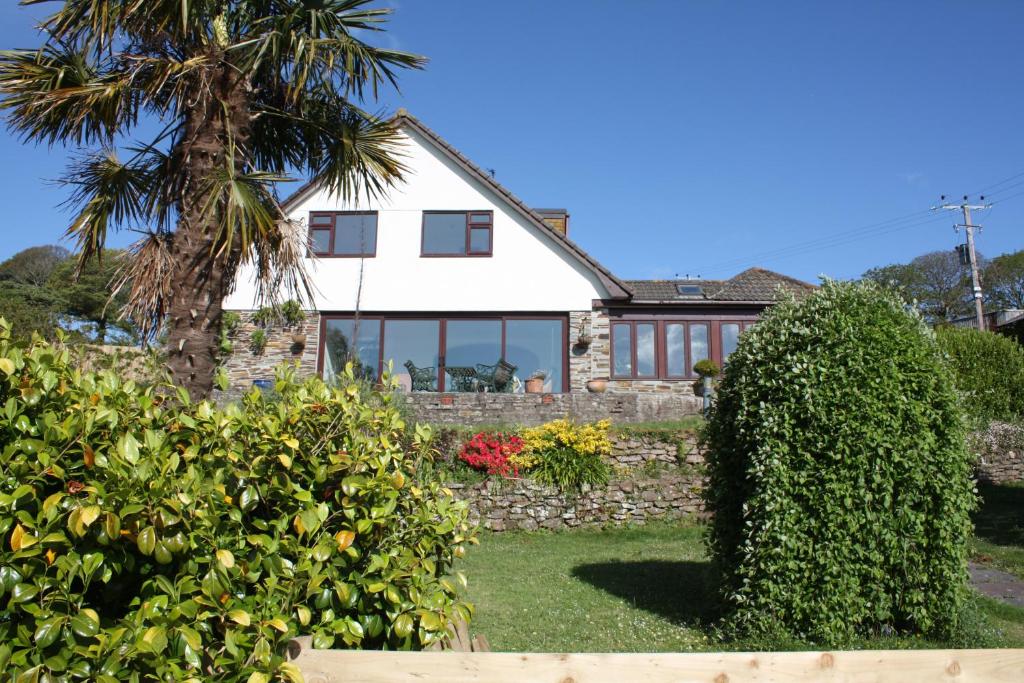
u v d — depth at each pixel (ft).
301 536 8.75
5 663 6.75
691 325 62.18
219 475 8.50
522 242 60.70
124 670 7.17
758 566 17.46
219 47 19.58
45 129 20.31
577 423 47.60
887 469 16.94
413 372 56.65
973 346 46.62
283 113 21.61
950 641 16.65
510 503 36.17
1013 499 39.34
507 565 27.78
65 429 7.96
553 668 7.06
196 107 19.39
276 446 9.12
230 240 18.13
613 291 59.41
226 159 19.25
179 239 18.95
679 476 38.14
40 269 118.01
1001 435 44.50
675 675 7.01
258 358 58.29
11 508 7.20
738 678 7.04
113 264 20.62
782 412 17.81
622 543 32.78
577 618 19.95
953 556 16.84
